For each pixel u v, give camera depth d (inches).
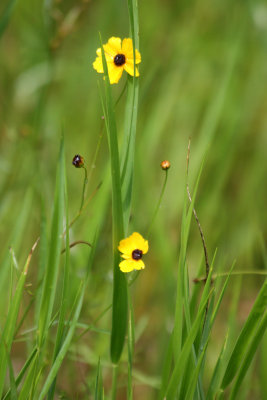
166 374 47.2
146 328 60.6
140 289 62.5
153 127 67.8
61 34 61.9
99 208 53.1
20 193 61.9
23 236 59.1
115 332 46.7
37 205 58.6
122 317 46.5
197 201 67.7
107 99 45.2
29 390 46.4
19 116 73.5
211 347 58.6
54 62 67.5
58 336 46.2
